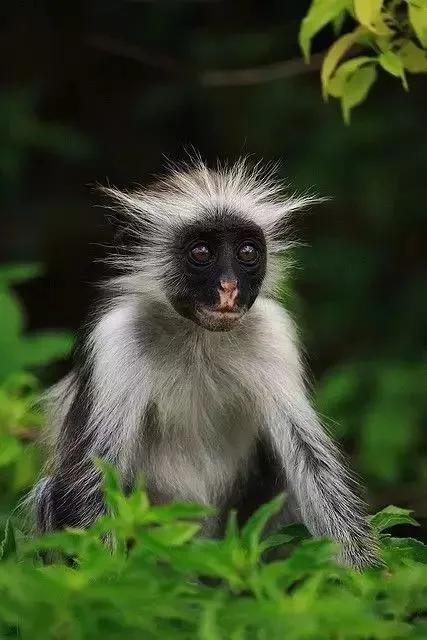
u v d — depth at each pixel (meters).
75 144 23.50
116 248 12.02
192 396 11.20
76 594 6.67
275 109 23.34
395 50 11.41
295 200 12.51
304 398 11.39
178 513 7.46
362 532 10.77
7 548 9.23
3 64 25.03
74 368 12.15
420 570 7.71
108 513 10.54
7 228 24.28
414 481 16.92
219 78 17.34
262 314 11.48
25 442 13.70
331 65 11.16
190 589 7.06
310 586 6.85
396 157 23.02
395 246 23.20
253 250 11.27
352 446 18.16
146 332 11.20
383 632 6.62
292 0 24.77
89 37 22.36
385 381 17.33
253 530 7.39
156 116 24.95
